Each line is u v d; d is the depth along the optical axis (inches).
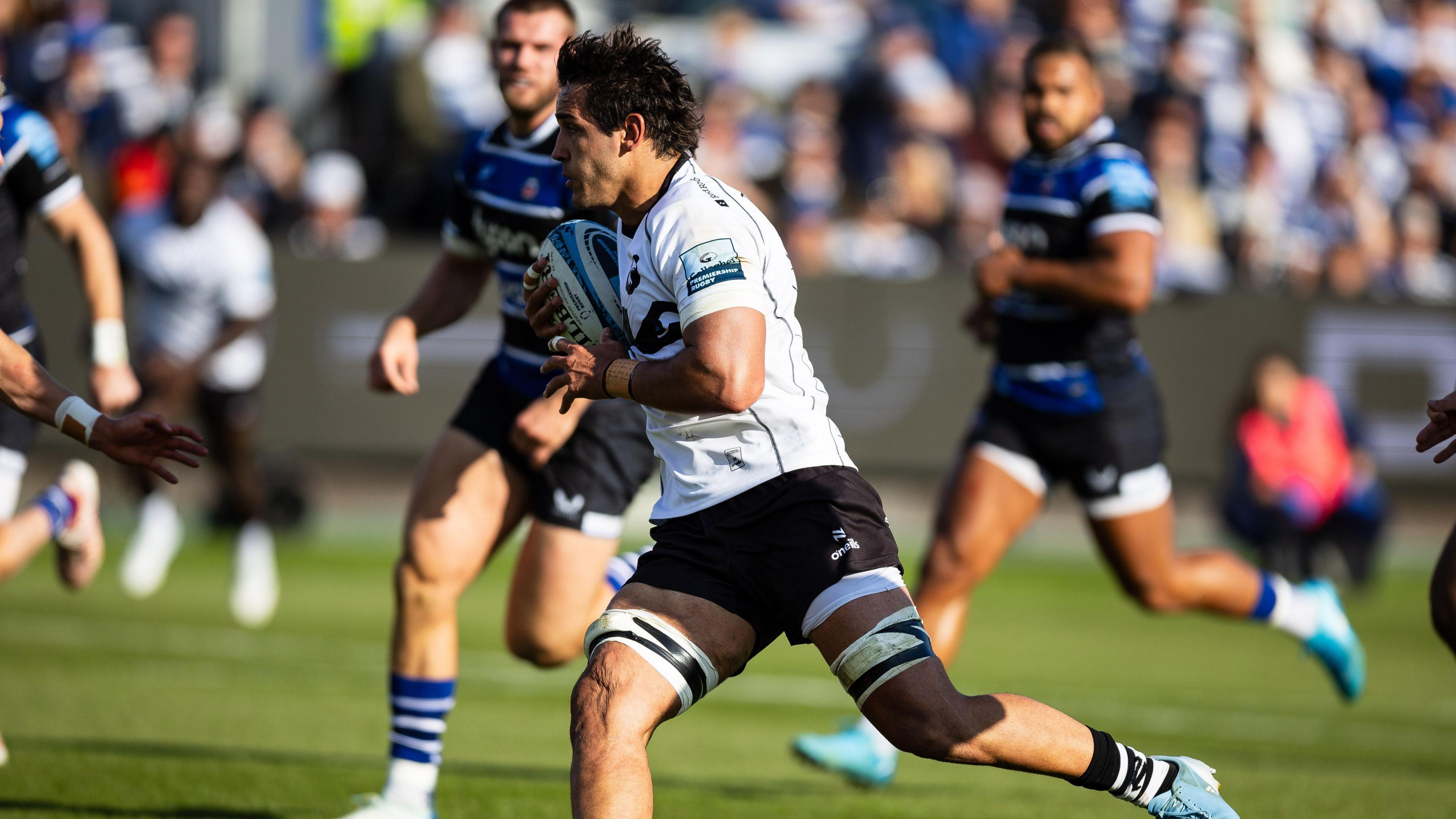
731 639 486.9
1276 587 842.2
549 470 670.5
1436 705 1040.2
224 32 2012.8
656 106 481.7
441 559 646.5
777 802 721.6
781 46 2176.4
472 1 2114.9
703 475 493.4
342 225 1797.5
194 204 1311.5
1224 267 1806.1
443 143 1930.4
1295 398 1439.5
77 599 1309.1
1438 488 1611.7
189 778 722.2
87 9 2034.9
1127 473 784.9
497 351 684.1
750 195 1863.9
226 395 1285.7
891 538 491.5
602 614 491.5
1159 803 491.5
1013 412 788.6
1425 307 1610.5
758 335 462.9
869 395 1641.2
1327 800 739.4
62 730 825.5
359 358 1669.5
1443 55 2156.7
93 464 1733.5
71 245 742.5
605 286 501.4
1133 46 2005.4
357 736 850.8
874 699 470.9
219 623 1216.2
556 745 854.5
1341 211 1916.8
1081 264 765.3
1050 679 1094.4
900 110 1945.1
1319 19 2103.8
